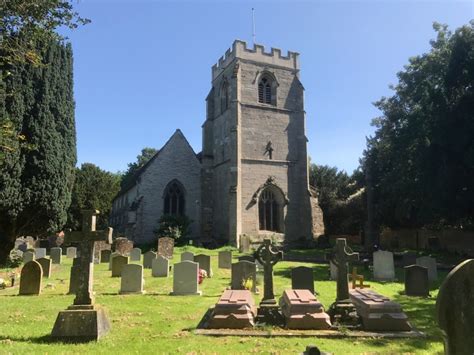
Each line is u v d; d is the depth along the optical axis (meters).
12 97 19.42
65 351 7.04
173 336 8.27
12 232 20.73
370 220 36.34
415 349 7.33
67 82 22.48
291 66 41.88
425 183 28.77
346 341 7.93
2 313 10.62
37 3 11.56
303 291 10.57
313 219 38.59
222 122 40.59
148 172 39.50
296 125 40.75
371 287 15.74
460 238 33.22
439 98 27.20
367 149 42.16
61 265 24.56
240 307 9.09
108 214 58.81
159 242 27.86
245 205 36.59
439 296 4.60
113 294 13.95
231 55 40.19
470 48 25.94
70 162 22.48
